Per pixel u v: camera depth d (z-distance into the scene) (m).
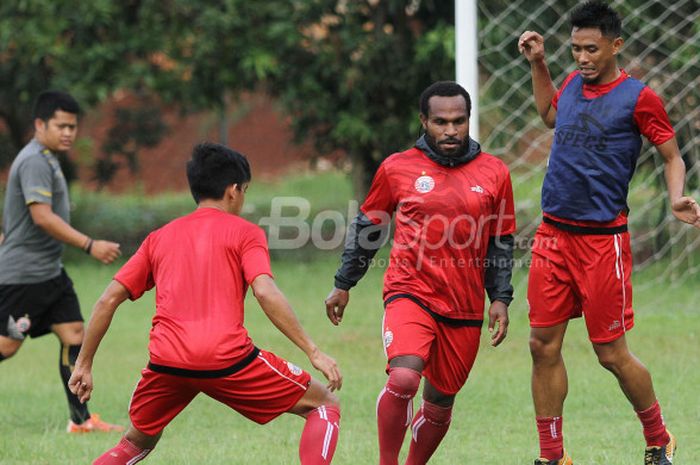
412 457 20.23
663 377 30.27
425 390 19.75
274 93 58.94
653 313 41.09
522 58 47.75
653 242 49.50
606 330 20.11
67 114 26.09
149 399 17.47
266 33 55.62
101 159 65.56
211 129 87.81
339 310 20.39
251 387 17.19
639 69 46.03
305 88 56.41
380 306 45.19
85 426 26.56
